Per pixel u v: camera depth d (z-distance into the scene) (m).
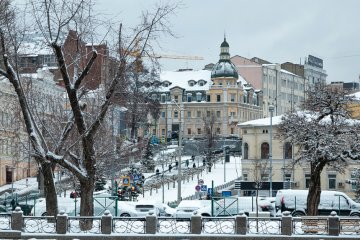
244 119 199.62
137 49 44.19
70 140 54.22
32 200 66.44
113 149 67.44
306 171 98.19
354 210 60.03
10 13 44.94
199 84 199.88
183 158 149.62
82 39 44.59
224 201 57.72
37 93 65.69
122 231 43.34
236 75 198.00
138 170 104.38
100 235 42.62
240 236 42.53
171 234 42.88
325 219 43.66
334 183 92.69
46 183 46.59
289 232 42.94
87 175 45.34
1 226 43.91
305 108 63.78
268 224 43.62
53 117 60.06
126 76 47.25
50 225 43.56
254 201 60.31
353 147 57.88
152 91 118.25
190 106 197.38
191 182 111.50
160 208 60.97
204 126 180.75
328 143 56.94
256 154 103.75
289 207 59.41
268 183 94.19
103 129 64.50
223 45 197.75
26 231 43.19
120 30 44.78
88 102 56.38
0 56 47.75
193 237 42.56
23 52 55.88
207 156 130.25
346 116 61.50
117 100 50.50
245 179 103.88
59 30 43.41
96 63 51.34
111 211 55.56
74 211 56.00
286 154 101.31
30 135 45.81
